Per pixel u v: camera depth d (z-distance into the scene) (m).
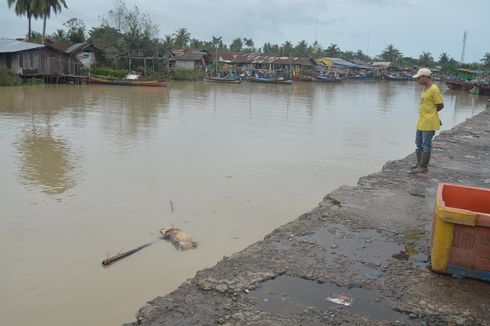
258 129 20.50
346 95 47.97
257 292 3.71
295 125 22.39
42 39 49.84
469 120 17.30
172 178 11.59
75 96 33.06
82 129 18.73
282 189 11.08
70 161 13.02
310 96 43.53
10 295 6.00
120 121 21.50
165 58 58.75
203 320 3.30
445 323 3.32
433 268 4.07
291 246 4.64
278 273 4.04
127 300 5.96
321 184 11.68
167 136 17.70
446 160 9.25
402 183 7.23
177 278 6.52
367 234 5.00
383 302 3.59
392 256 4.45
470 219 3.80
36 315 5.60
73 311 5.70
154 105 29.38
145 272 6.67
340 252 4.51
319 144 17.34
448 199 4.65
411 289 3.78
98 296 6.04
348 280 3.93
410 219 5.51
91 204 9.41
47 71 42.03
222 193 10.52
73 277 6.48
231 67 74.31
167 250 7.39
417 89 70.12
